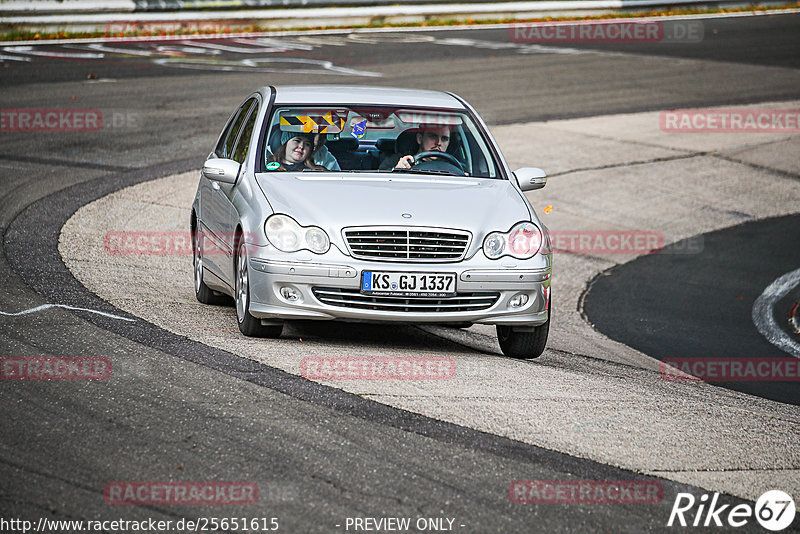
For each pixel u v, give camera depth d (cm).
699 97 7950
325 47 9294
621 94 7906
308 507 1532
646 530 1549
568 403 2164
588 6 12175
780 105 7769
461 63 8744
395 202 2497
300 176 2647
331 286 2383
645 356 3200
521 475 1714
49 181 4500
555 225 5084
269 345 2428
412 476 1669
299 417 1900
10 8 8706
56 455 1669
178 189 4653
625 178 5856
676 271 4509
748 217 5428
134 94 6569
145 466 1647
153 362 2192
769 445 2042
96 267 3278
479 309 2467
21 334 2362
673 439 1998
